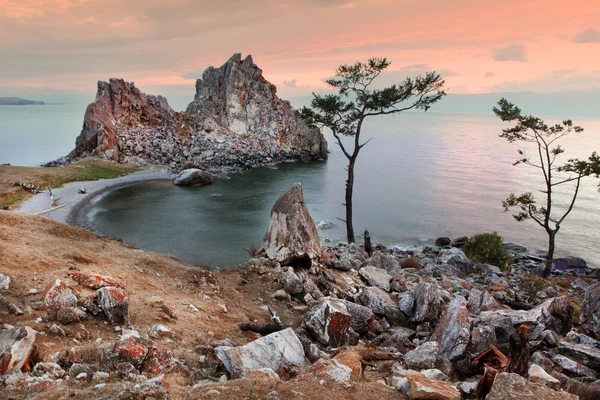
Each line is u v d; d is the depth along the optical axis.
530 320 14.63
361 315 15.73
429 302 17.09
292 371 9.58
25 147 152.62
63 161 95.88
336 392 7.84
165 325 12.05
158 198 68.94
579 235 55.31
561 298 15.96
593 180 102.94
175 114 114.12
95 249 19.23
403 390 8.38
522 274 29.97
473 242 38.38
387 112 40.19
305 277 21.88
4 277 11.52
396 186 88.88
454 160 138.75
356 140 40.69
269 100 123.88
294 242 23.00
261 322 15.59
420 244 49.62
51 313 10.10
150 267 18.64
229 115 122.00
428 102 39.22
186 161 98.38
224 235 49.25
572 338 14.11
